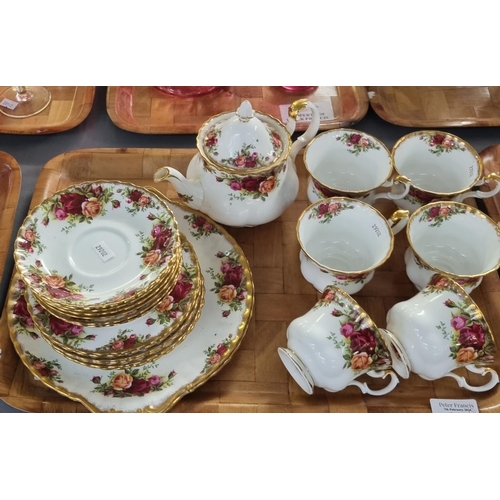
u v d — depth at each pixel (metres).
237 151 0.72
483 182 0.83
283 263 0.83
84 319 0.61
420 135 0.86
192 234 0.80
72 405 0.67
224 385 0.70
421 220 0.77
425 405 0.69
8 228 0.82
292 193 0.79
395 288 0.80
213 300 0.74
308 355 0.65
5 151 0.97
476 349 0.64
